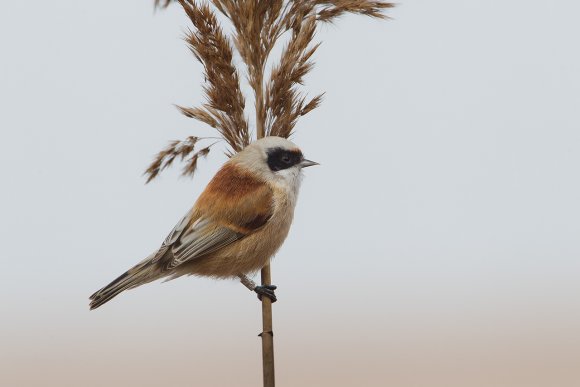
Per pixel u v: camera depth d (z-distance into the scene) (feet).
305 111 19.62
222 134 19.69
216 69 19.22
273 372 18.28
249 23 19.12
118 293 23.59
